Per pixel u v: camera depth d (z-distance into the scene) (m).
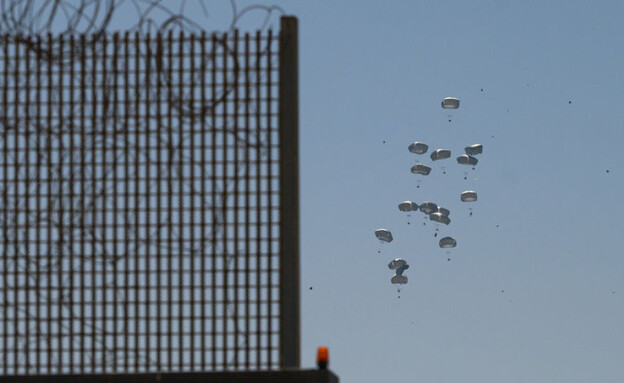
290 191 30.09
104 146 30.52
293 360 29.48
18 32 30.98
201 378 29.12
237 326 29.62
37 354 29.78
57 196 30.36
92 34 30.91
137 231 30.03
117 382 29.23
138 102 30.61
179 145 30.34
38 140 30.62
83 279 29.95
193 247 29.91
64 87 30.84
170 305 29.72
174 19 30.78
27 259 30.09
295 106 30.48
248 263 29.83
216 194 30.09
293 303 29.67
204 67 30.61
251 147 30.28
